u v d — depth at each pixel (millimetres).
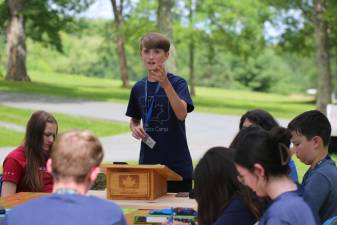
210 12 45500
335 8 30453
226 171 4059
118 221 3195
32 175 6465
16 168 6469
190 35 45469
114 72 92938
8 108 25375
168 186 6383
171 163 6281
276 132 3529
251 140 3543
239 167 3594
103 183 6648
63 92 35906
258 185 3543
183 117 6156
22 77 40688
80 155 3225
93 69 90500
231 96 59500
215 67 94125
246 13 46062
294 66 102688
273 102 51125
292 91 97375
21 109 25438
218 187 4055
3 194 6418
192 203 5531
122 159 15578
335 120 16094
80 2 44000
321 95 32562
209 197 4078
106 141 19141
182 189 6363
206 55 49625
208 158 4117
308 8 42406
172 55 25562
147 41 5875
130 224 4953
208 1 45250
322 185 5027
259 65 94312
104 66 91938
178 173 6301
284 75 95375
